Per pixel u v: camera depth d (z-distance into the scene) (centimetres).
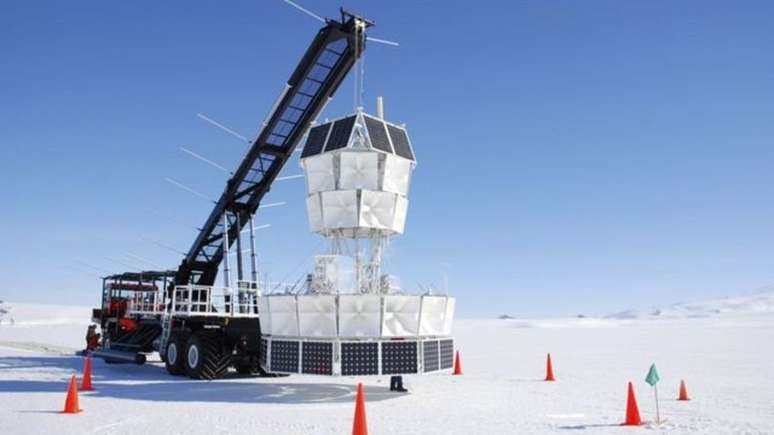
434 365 1310
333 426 955
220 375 1745
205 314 1789
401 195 1427
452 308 1394
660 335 4988
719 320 9538
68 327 6412
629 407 991
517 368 2125
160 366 2202
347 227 1366
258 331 1836
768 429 940
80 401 1243
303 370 1259
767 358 2472
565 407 1180
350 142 1367
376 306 1241
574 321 10162
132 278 2339
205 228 2084
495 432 911
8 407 1159
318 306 1255
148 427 942
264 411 1117
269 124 1820
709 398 1309
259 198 2009
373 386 1573
